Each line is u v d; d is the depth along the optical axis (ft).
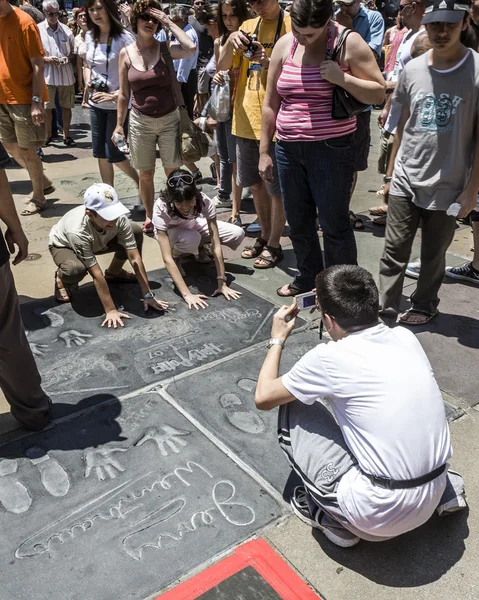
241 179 13.80
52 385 9.61
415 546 6.87
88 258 11.03
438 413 6.15
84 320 11.53
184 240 12.72
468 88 9.36
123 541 6.88
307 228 11.84
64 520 7.14
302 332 11.21
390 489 5.99
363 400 6.02
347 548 6.83
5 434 8.57
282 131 10.95
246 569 6.55
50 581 6.40
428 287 11.31
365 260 14.25
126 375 9.87
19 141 16.15
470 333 11.23
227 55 13.48
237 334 11.10
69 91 23.76
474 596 6.31
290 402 7.07
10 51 15.20
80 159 22.57
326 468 6.47
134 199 18.12
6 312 7.63
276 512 7.30
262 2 12.26
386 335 6.28
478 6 11.27
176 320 11.56
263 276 13.47
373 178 20.62
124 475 7.82
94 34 15.71
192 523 7.12
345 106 10.20
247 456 8.16
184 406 9.14
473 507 7.40
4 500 7.43
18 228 8.27
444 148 9.76
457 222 16.66
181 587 6.34
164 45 14.38
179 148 15.05
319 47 10.20
